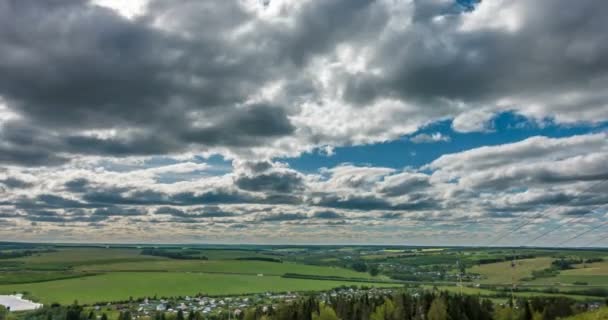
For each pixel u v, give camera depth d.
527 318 161.50
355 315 187.50
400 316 179.12
